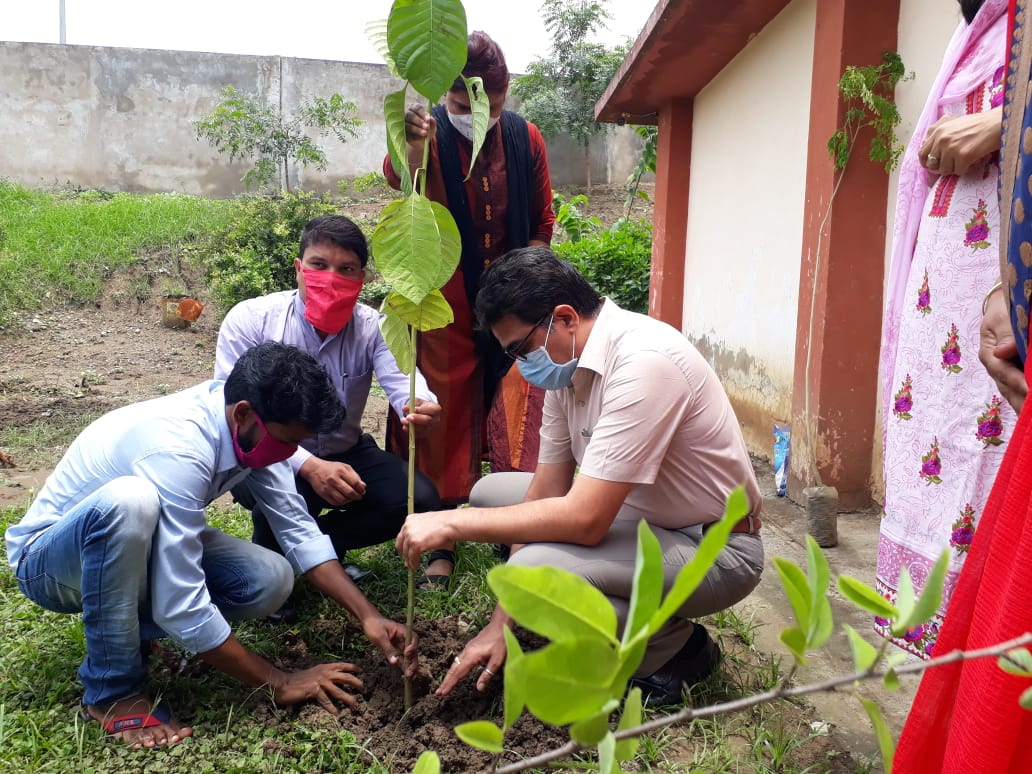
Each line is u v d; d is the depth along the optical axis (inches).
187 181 551.5
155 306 377.4
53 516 84.5
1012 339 57.8
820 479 151.2
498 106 123.1
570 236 426.0
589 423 87.0
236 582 90.9
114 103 537.3
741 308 215.5
